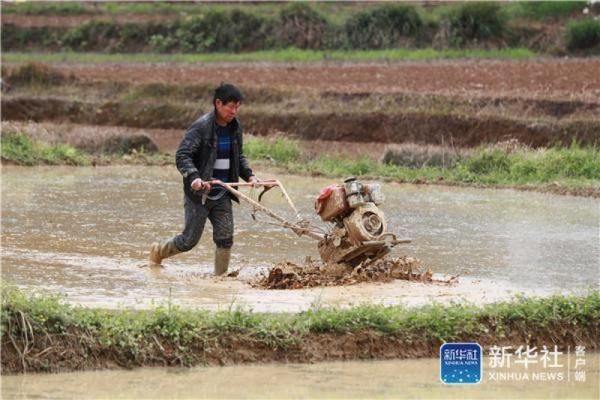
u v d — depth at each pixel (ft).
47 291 61.00
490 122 158.10
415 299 59.47
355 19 261.24
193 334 49.65
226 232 68.33
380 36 256.93
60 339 48.34
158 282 64.90
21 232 84.28
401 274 66.23
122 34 290.15
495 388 47.29
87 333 48.85
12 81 218.59
